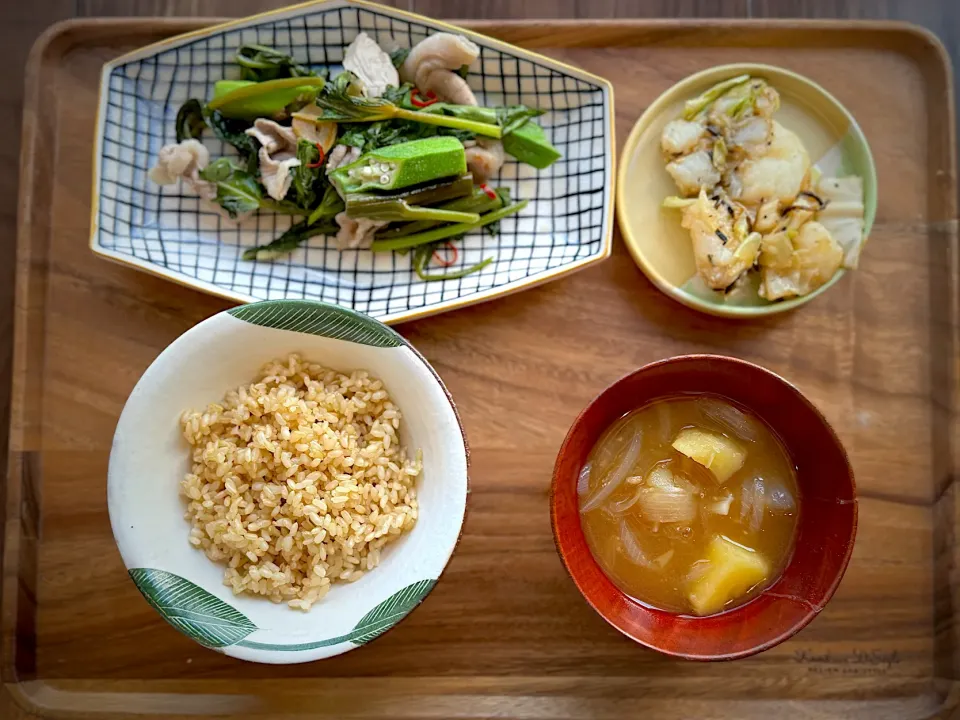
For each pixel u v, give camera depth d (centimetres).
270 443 28
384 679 31
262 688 31
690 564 29
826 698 31
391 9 31
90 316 32
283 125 33
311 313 27
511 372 32
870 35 33
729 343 32
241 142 33
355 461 28
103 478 31
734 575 28
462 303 31
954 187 33
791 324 33
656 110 32
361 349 28
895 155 34
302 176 32
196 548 28
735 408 30
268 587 27
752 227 32
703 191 31
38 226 32
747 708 31
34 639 31
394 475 28
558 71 32
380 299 32
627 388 28
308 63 33
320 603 27
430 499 27
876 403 33
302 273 33
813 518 29
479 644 31
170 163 31
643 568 29
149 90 33
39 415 32
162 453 27
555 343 32
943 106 33
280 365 29
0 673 30
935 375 33
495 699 31
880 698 31
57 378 32
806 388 32
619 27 33
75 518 31
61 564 31
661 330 32
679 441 29
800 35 33
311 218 32
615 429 30
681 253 33
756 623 29
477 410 32
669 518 29
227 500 28
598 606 27
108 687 31
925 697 31
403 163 31
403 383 28
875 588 32
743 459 29
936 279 33
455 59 31
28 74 32
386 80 32
